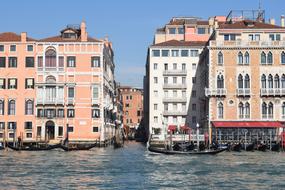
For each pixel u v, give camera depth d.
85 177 35.62
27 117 72.12
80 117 72.38
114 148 72.88
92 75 72.56
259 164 44.16
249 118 65.50
